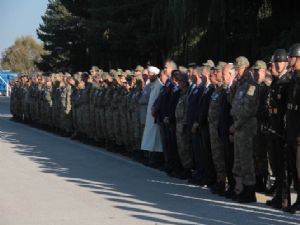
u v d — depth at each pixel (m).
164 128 11.05
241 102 8.17
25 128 21.97
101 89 15.16
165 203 8.23
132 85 13.44
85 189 9.33
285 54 7.90
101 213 7.50
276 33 20.36
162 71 11.80
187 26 21.23
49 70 39.97
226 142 8.63
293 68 7.59
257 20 20.95
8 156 13.48
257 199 8.62
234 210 7.79
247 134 8.23
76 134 17.64
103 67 31.50
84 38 32.56
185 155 10.41
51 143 16.69
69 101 18.05
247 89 8.17
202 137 9.58
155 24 24.23
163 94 11.14
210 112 9.05
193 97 9.93
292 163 7.63
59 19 38.00
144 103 12.25
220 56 21.14
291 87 7.48
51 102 20.03
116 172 11.37
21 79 25.03
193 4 20.88
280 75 7.94
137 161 13.02
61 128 18.72
